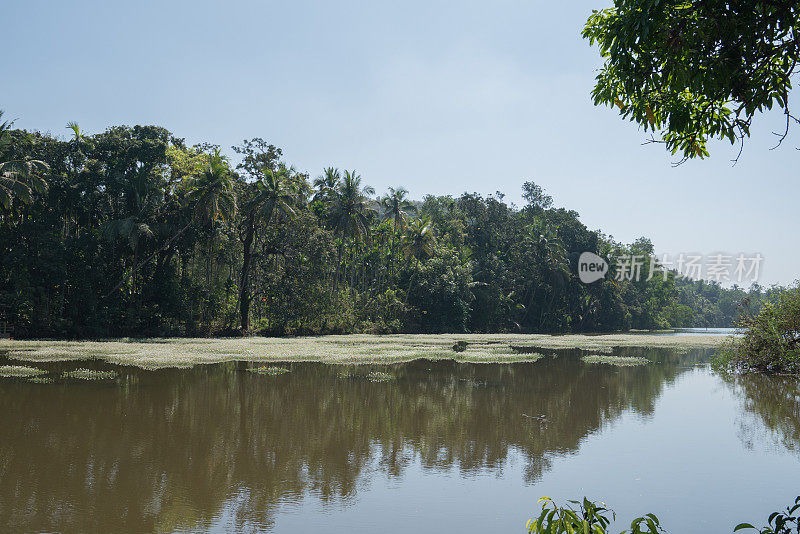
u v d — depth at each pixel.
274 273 49.09
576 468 11.39
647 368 29.16
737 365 28.09
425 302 60.91
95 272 39.94
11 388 19.16
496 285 67.56
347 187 52.69
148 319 42.16
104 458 11.73
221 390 19.75
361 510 9.00
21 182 35.34
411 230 61.56
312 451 12.52
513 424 15.41
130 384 20.56
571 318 80.06
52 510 8.87
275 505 9.23
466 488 10.15
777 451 12.72
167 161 43.00
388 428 14.78
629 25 4.86
